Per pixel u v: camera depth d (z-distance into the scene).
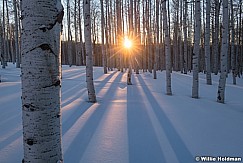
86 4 7.84
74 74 17.64
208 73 15.46
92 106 7.12
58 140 2.01
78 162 3.47
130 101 8.16
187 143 4.29
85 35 7.71
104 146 4.05
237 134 4.88
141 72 25.53
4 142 4.11
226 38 9.19
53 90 1.95
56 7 1.95
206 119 6.02
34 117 1.88
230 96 11.18
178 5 28.80
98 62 47.03
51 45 1.92
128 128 5.05
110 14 27.39
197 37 9.65
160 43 30.42
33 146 1.89
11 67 21.52
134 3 20.28
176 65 31.47
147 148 4.02
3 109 6.30
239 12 25.89
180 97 9.59
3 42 23.84
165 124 5.43
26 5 1.88
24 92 1.91
